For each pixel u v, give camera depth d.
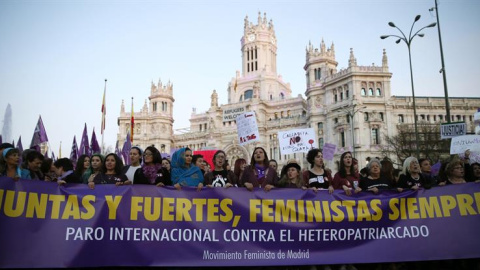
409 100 90.69
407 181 13.97
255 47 146.25
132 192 11.69
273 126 117.12
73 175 13.32
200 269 12.11
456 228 12.79
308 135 23.78
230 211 12.02
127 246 11.27
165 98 142.38
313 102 102.69
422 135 63.53
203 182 14.37
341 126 90.81
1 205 10.60
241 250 11.78
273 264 11.79
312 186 13.84
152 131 138.12
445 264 13.59
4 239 10.47
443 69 34.19
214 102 130.25
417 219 12.76
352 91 89.62
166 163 18.20
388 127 87.50
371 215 12.59
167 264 11.31
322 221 12.34
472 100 92.31
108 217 11.33
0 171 11.74
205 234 11.73
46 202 11.05
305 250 12.06
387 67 90.62
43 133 29.23
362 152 85.44
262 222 12.06
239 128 23.09
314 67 107.94
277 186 13.80
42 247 10.73
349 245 12.31
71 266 10.78
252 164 14.37
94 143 45.44
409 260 12.36
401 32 41.38
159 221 11.58
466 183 13.26
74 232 11.02
